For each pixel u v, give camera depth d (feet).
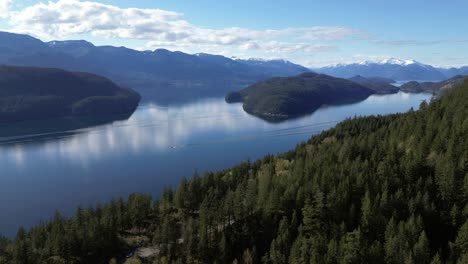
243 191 492.54
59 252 426.92
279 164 609.42
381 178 443.32
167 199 561.02
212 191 529.45
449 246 351.87
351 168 468.75
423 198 391.86
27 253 414.62
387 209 392.06
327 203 412.36
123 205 526.57
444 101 633.20
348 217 402.93
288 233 392.47
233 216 451.12
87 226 459.73
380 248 346.33
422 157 460.55
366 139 588.09
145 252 447.42
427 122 560.61
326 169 479.41
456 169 413.39
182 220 505.66
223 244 399.24
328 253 349.82
